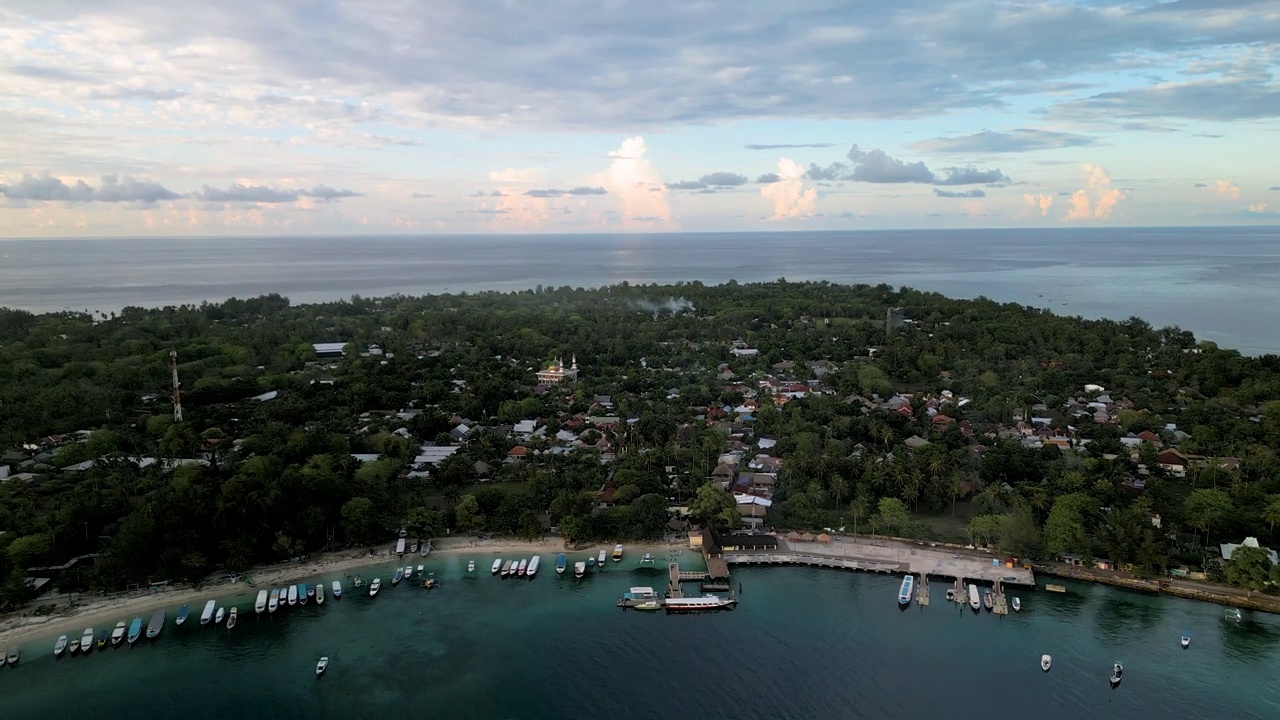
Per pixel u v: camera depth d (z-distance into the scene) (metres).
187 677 135.75
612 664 139.00
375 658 141.25
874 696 129.00
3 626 148.25
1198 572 161.88
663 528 190.25
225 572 170.00
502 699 129.38
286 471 184.50
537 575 172.25
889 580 168.62
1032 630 147.62
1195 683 131.12
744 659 140.00
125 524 166.62
